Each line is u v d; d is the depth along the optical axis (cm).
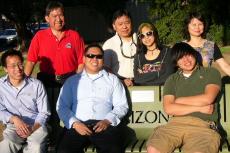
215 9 2233
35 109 541
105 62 622
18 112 535
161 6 2300
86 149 520
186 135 505
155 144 493
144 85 584
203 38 603
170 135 504
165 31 2284
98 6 2934
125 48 618
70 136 521
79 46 627
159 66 579
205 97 509
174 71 574
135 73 590
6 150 517
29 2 2559
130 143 536
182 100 516
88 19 3406
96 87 539
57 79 620
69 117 529
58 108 541
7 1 2523
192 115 514
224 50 2030
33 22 2906
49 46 614
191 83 521
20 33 2616
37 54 623
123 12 613
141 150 512
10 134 518
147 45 578
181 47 519
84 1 2927
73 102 543
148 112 571
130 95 573
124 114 539
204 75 520
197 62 530
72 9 3412
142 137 557
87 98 538
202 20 587
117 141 512
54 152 555
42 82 600
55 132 582
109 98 542
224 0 2217
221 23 2267
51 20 609
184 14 2234
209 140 489
